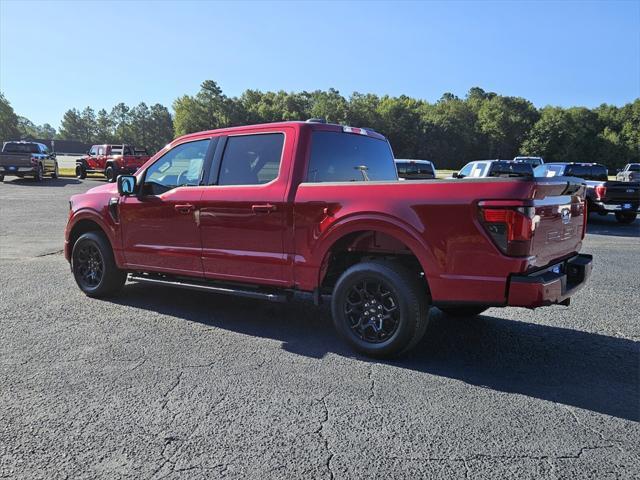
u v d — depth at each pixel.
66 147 114.69
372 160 5.52
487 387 3.76
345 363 4.21
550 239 4.04
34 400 3.47
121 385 3.72
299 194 4.56
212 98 113.19
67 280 7.18
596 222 16.69
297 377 3.90
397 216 4.05
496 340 4.84
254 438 3.01
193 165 5.42
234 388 3.69
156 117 146.12
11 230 12.23
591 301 6.29
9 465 2.71
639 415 3.33
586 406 3.46
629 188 15.20
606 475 2.66
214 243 5.11
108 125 161.75
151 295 6.46
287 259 4.65
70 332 4.93
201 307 5.91
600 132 103.06
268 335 4.92
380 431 3.10
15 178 31.14
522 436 3.05
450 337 4.92
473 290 3.82
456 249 3.85
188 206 5.23
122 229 5.85
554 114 101.69
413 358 4.35
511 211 3.64
